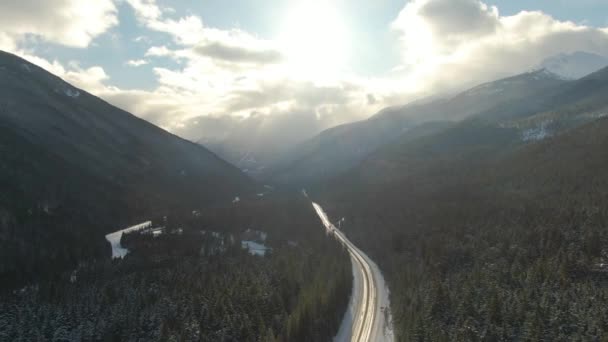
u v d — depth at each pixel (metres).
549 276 106.12
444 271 138.62
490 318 94.62
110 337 99.38
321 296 124.81
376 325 125.62
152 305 113.75
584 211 146.50
